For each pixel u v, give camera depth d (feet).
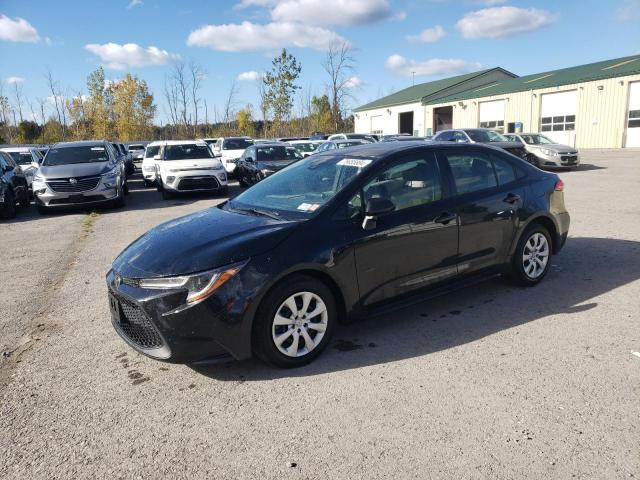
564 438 9.12
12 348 14.26
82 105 157.38
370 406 10.45
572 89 95.91
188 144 53.42
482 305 15.84
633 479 8.05
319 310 12.48
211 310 11.14
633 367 11.57
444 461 8.66
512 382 11.12
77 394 11.53
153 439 9.72
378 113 163.22
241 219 13.55
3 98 155.84
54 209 44.80
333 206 12.94
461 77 145.28
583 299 15.96
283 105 130.41
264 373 12.13
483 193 15.55
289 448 9.23
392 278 13.58
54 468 8.98
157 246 12.62
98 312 16.92
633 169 56.70
